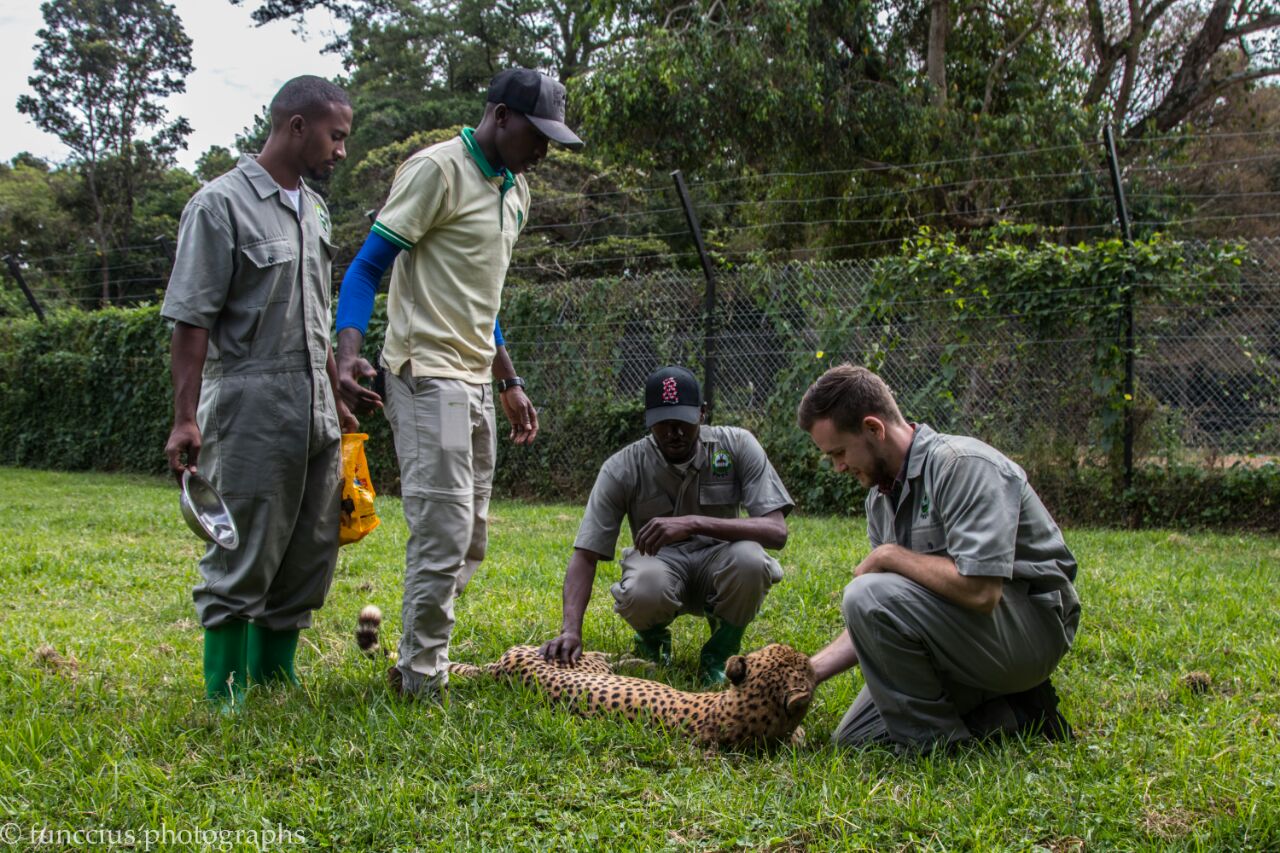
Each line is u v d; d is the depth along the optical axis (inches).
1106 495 329.7
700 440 157.8
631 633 177.6
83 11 1489.9
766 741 118.9
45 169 1824.6
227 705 128.7
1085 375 331.6
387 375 139.0
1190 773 107.6
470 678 146.6
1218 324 321.1
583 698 131.2
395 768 110.6
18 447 597.6
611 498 153.9
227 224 130.6
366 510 146.6
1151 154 618.5
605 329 401.7
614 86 511.2
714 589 154.6
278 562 137.7
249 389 132.7
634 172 635.5
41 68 1466.5
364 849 95.0
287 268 135.0
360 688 139.7
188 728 122.1
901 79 536.1
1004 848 93.9
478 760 112.2
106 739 117.0
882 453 119.8
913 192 535.8
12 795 102.9
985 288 339.0
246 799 101.6
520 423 167.3
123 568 238.4
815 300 364.2
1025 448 339.3
